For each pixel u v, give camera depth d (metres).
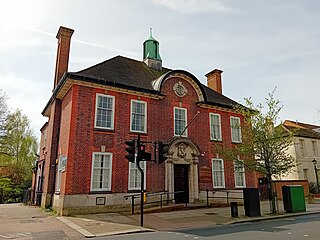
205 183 19.77
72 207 14.63
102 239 8.70
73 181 14.97
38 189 23.78
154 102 19.12
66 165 15.16
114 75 18.66
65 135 16.59
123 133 17.28
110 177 16.12
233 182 21.34
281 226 10.91
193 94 21.25
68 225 11.41
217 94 25.00
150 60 23.36
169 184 17.86
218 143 21.41
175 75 20.39
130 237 8.93
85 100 16.41
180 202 18.64
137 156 11.48
